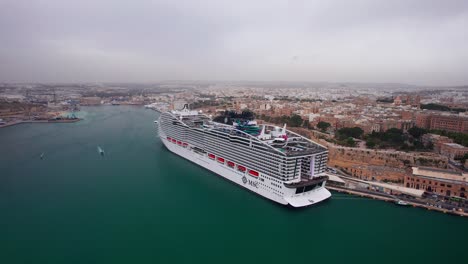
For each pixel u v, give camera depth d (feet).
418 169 502.79
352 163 601.62
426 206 427.33
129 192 479.41
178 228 371.35
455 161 618.03
